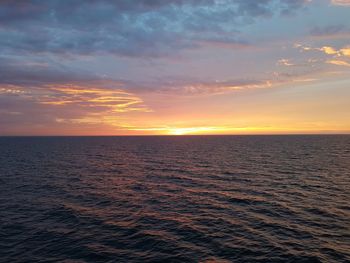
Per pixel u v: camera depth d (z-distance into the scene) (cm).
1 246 1889
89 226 2277
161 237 2053
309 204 2792
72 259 1712
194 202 2981
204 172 4928
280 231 2125
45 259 1708
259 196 3147
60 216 2519
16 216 2506
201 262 1677
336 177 4194
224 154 8150
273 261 1672
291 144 12469
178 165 5966
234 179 4197
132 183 4044
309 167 5212
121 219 2452
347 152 8194
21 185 3816
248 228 2205
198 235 2084
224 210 2681
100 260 1703
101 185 3894
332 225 2222
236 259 1706
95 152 9525
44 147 12088
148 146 13038
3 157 7456
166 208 2783
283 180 4028
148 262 1683
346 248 1814
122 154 8781
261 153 8144
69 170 5266
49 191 3491
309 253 1753
